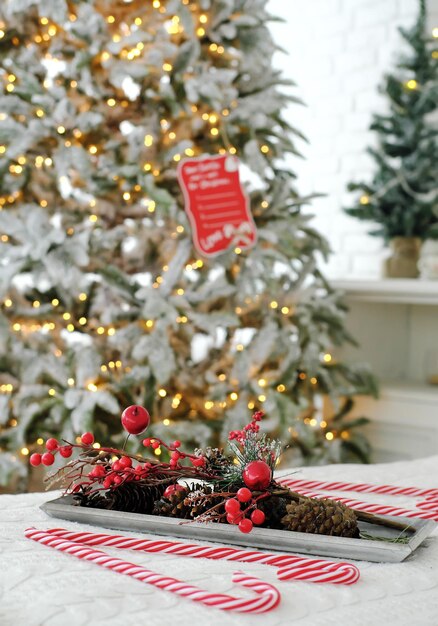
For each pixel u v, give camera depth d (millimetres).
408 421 3100
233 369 2754
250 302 2865
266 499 1208
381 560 1114
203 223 2641
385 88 3180
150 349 2523
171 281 2639
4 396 2658
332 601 981
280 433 2672
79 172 2590
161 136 2758
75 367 2609
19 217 2682
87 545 1166
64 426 2508
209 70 2818
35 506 1384
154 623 905
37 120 2588
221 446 2658
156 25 2705
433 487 1588
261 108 2758
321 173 3711
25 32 2730
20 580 1021
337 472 1691
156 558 1126
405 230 3186
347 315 3275
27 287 2771
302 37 3783
